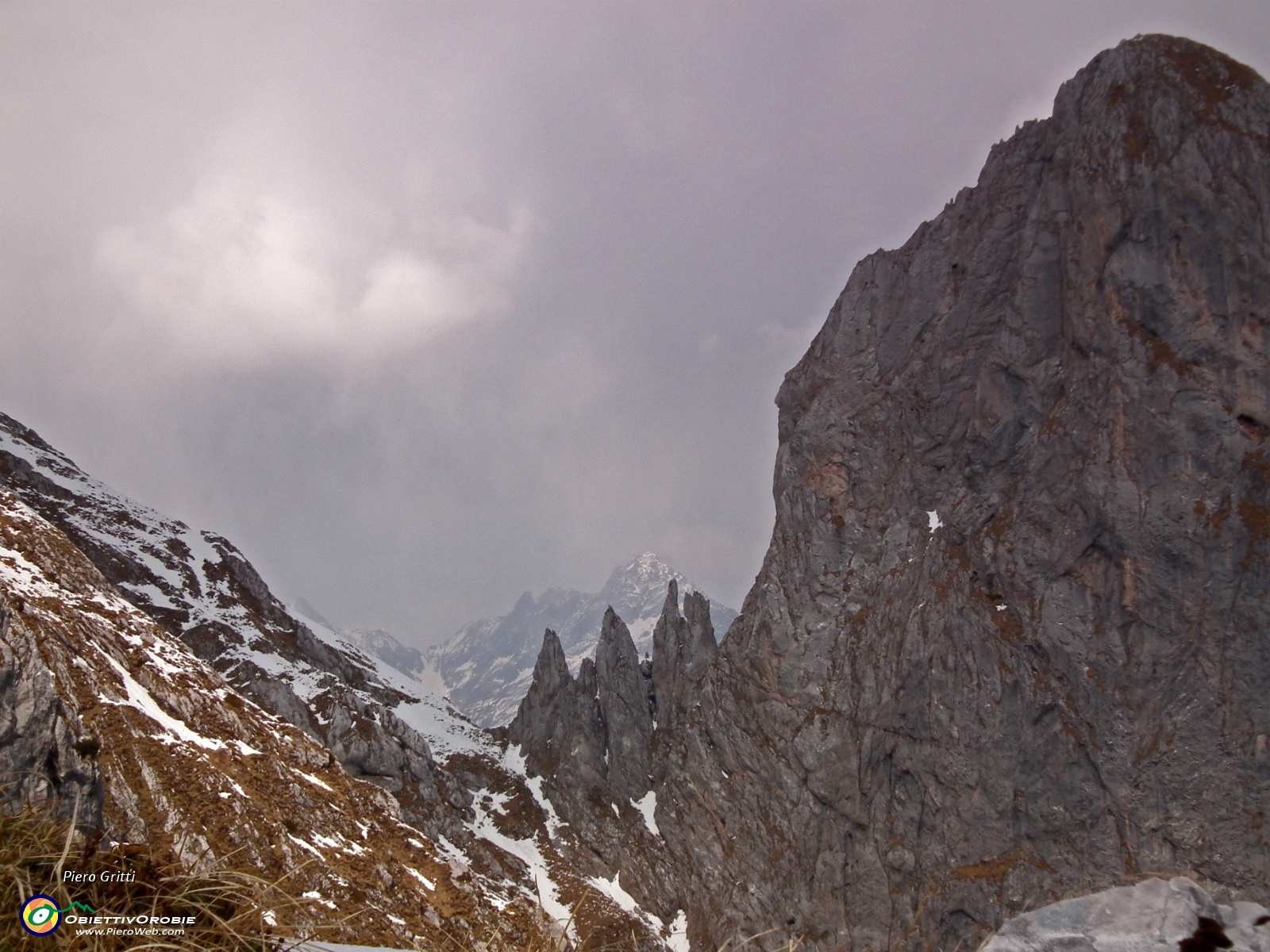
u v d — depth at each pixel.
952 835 148.12
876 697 164.88
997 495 169.88
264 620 185.12
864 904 151.88
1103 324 162.12
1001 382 175.75
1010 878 140.00
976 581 163.00
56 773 46.53
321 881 78.50
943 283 194.00
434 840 150.25
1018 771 146.62
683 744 186.62
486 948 13.34
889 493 185.12
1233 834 130.12
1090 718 144.62
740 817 170.25
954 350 186.25
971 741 151.25
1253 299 150.75
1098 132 169.62
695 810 175.00
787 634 180.75
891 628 168.88
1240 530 143.50
